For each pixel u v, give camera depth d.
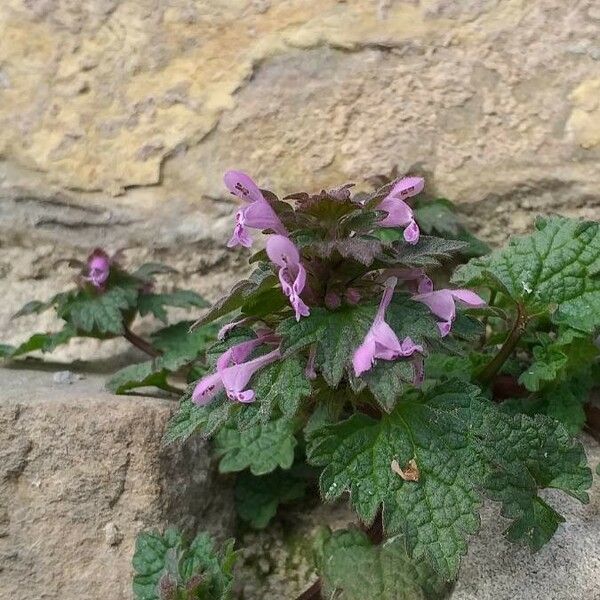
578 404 0.11
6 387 0.14
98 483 0.11
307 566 0.12
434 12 0.15
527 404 0.12
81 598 0.11
